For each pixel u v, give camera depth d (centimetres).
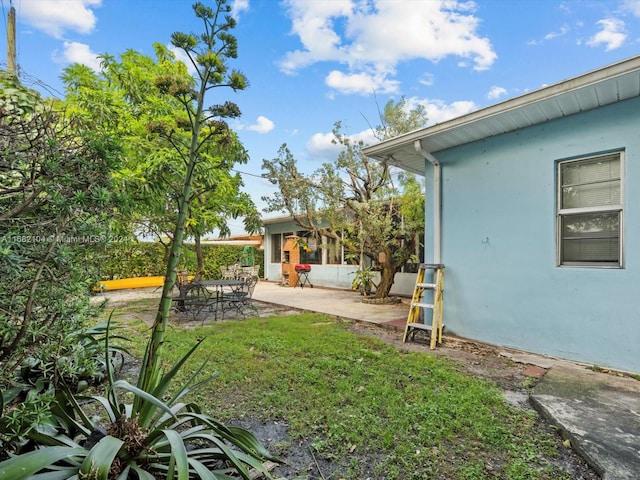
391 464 203
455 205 491
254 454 166
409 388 306
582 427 230
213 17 180
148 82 660
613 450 203
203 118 183
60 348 169
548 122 402
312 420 254
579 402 270
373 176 895
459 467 199
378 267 881
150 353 178
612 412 253
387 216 841
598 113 366
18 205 167
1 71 210
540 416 258
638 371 334
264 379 331
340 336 493
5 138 172
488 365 375
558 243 395
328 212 828
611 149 357
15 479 119
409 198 822
